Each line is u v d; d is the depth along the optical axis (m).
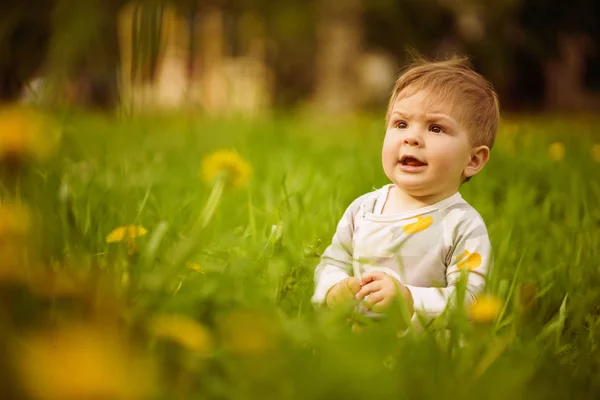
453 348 1.41
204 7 12.30
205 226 1.83
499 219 2.78
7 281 1.17
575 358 1.52
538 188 3.67
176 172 3.83
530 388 1.22
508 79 15.00
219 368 1.19
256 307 1.46
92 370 0.76
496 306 1.35
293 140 5.93
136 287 1.41
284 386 1.05
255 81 10.02
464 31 12.88
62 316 1.16
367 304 1.43
